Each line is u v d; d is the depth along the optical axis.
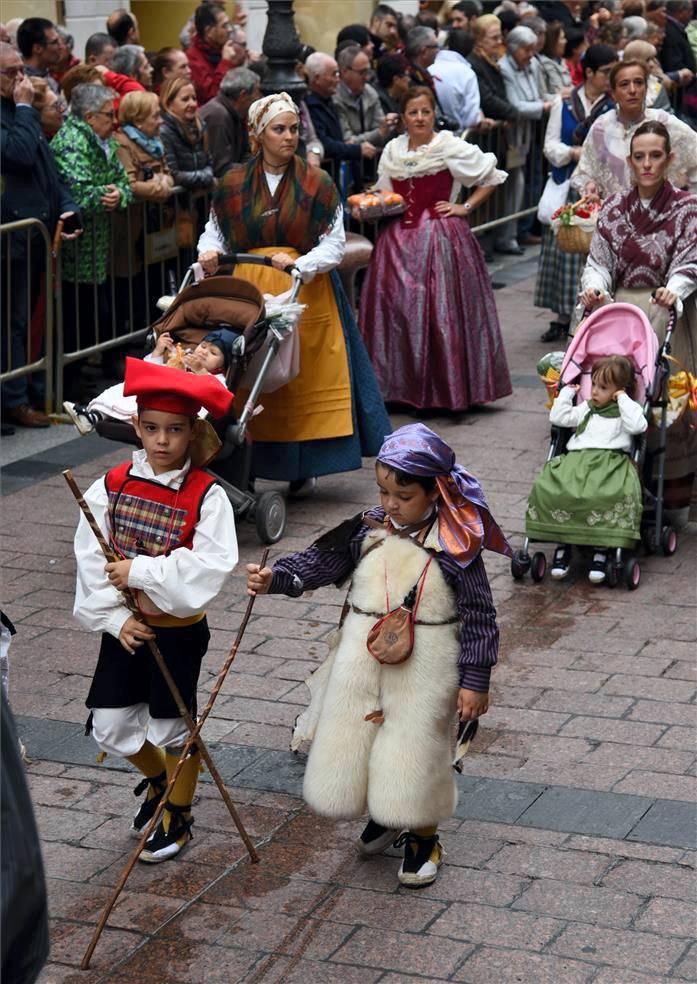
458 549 4.10
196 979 3.91
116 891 4.00
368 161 11.52
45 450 8.53
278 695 5.56
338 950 4.02
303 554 4.32
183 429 4.25
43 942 2.69
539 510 6.60
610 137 8.86
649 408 6.66
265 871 4.42
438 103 11.97
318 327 7.52
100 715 4.36
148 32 14.45
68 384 9.56
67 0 12.02
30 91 8.62
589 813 4.71
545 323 11.56
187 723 4.21
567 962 3.94
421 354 9.11
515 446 8.62
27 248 8.61
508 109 12.88
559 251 10.70
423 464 4.06
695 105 14.48
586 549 6.96
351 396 7.66
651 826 4.62
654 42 13.58
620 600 6.49
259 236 7.34
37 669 5.80
